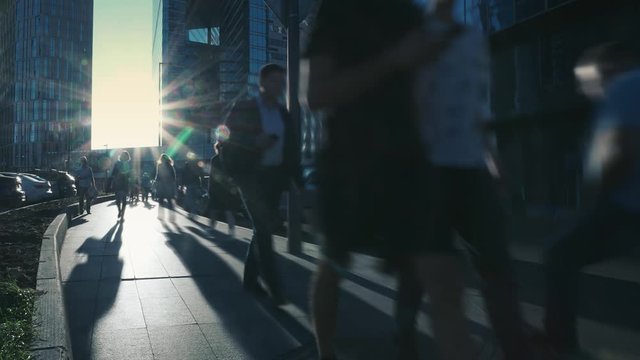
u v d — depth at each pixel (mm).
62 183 29688
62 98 127875
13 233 8469
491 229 2141
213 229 10977
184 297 4664
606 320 2590
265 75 4426
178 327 3799
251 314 4109
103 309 4270
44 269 5109
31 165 122438
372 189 2039
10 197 20047
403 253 1991
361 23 2059
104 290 4938
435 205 2008
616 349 2285
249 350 3320
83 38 133875
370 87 2053
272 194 4391
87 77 134375
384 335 3246
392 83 2055
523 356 2109
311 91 2145
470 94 2168
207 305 4383
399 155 2027
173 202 14078
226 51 100062
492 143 2389
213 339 3531
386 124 2043
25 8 126188
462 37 2164
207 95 103562
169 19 109500
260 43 85125
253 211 4375
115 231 10523
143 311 4211
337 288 2430
